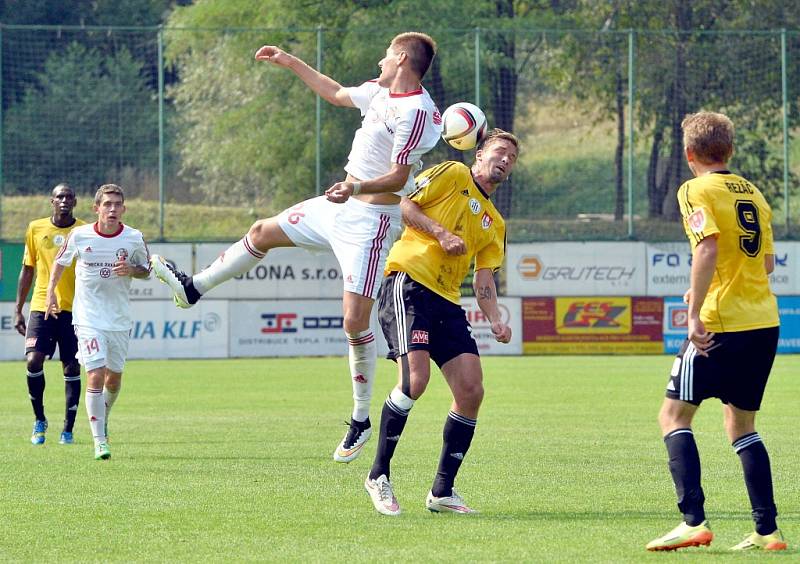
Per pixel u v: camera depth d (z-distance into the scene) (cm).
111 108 5819
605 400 3441
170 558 1332
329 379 4269
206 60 7006
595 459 2197
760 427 2714
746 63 5925
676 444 1370
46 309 2392
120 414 3120
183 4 10712
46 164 5741
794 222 5681
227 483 1898
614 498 1755
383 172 1805
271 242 1906
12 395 3719
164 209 5481
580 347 5322
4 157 5678
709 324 1365
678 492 1358
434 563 1294
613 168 6116
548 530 1495
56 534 1475
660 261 5331
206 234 5878
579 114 6788
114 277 2277
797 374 4325
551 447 2375
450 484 1627
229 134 6600
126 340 2309
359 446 1988
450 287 1628
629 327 5325
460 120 1856
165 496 1770
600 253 5316
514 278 5300
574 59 6288
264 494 1789
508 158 1659
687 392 1371
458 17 7075
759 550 1369
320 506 1683
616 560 1309
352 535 1464
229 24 7512
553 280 5309
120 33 6281
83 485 1880
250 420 2958
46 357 2522
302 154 6362
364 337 1922
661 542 1348
